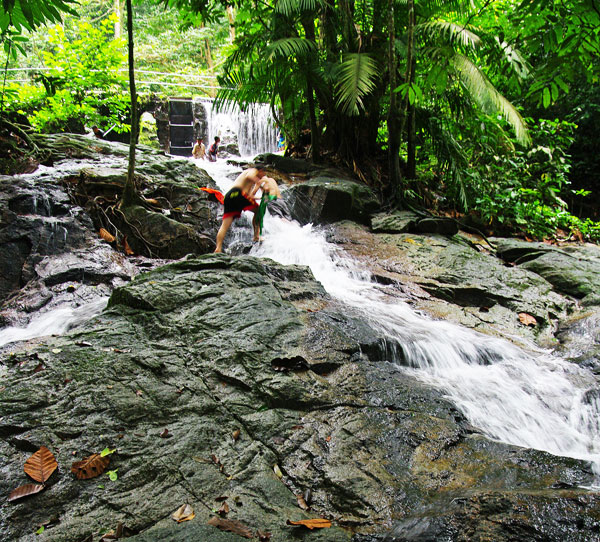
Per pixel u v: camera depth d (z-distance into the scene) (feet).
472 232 29.99
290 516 7.54
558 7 8.25
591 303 20.22
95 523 7.12
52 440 8.66
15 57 16.46
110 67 42.55
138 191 23.07
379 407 10.75
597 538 5.95
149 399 10.07
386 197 30.53
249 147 61.87
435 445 9.40
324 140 35.53
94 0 87.76
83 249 19.43
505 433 11.05
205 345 12.21
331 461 8.89
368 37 32.42
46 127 40.93
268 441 9.39
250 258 17.44
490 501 6.79
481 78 25.40
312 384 11.26
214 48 89.86
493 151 33.35
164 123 61.62
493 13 28.09
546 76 8.48
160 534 6.78
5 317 15.58
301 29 35.01
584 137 41.04
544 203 35.47
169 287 14.69
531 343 17.10
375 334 14.05
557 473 8.37
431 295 19.95
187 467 8.43
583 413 12.68
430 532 6.42
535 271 23.18
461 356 14.74
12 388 9.89
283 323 13.57
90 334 12.38
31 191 20.65
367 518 7.61
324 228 26.73
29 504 7.36
